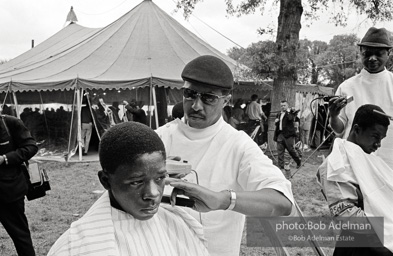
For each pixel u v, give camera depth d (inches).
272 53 434.3
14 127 150.1
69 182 362.9
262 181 67.7
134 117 486.3
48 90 481.4
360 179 96.0
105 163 48.4
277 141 377.7
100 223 49.3
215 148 75.5
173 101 554.6
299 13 441.7
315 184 341.1
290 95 443.5
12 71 607.8
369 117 99.3
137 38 657.6
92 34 731.4
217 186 73.7
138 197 48.2
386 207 94.6
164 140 79.7
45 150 504.1
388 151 120.3
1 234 217.9
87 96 500.7
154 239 52.3
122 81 490.6
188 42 708.7
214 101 73.9
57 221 244.1
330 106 127.3
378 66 128.6
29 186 161.0
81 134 508.7
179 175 62.4
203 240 60.9
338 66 1061.8
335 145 101.7
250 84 576.1
